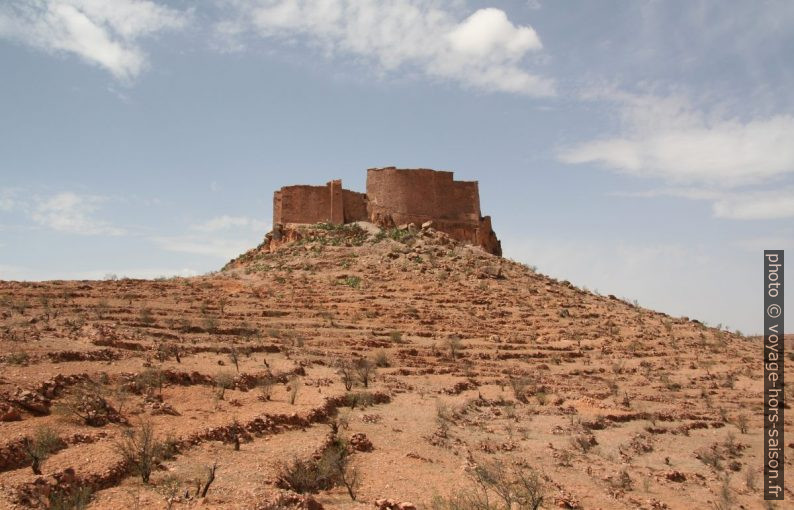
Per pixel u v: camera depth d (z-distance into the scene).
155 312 37.38
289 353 31.42
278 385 24.59
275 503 12.21
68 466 13.09
